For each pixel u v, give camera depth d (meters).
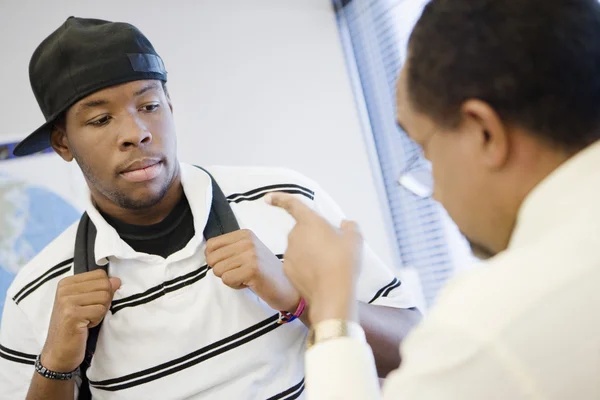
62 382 1.00
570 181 0.44
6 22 1.71
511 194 0.48
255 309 1.00
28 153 1.16
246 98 1.81
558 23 0.45
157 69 1.04
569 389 0.38
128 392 1.01
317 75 1.88
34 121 1.69
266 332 1.00
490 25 0.46
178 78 1.77
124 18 1.76
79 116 1.00
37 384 1.00
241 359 0.98
